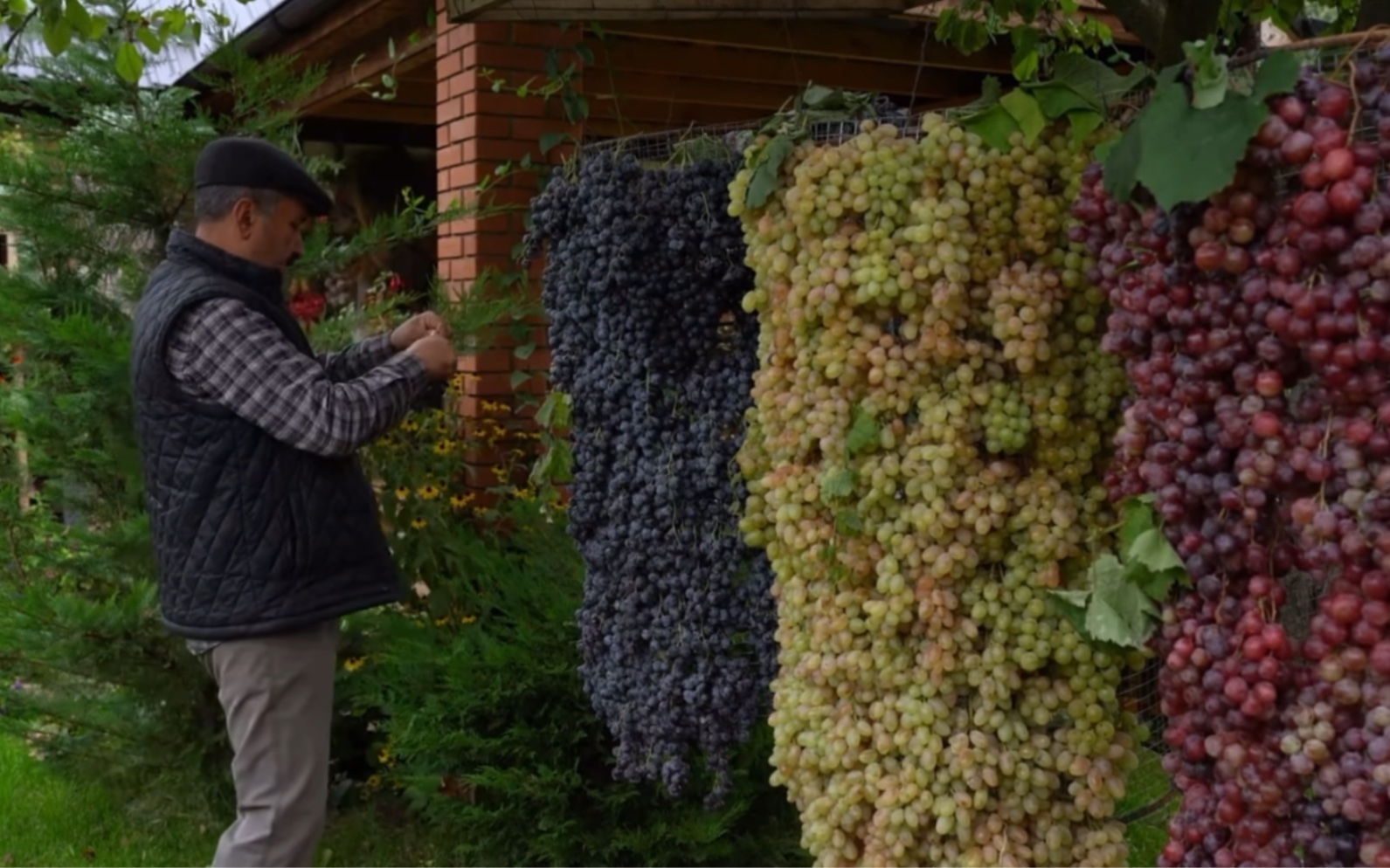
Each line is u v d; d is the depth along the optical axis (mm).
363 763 4379
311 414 2545
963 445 1649
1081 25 3934
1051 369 1663
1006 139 1637
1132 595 1454
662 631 2219
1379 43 1284
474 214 4203
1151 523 1448
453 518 4238
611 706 2332
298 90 4215
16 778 4512
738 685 2188
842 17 2916
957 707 1699
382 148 7227
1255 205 1270
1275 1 2906
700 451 2189
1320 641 1256
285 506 2584
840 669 1743
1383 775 1205
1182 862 1428
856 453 1711
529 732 3492
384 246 4332
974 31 3158
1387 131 1210
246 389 2527
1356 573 1236
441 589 4027
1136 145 1337
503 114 4426
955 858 1660
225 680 2623
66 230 3879
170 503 2611
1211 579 1355
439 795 3691
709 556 2180
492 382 4402
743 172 1877
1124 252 1423
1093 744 1638
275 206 2707
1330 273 1237
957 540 1660
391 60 5215
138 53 3584
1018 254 1681
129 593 3967
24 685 4207
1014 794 1650
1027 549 1647
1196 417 1353
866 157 1673
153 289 2662
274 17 5320
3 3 3516
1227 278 1311
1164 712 1478
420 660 3691
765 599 2131
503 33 4395
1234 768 1325
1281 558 1315
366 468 4215
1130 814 2098
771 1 2836
